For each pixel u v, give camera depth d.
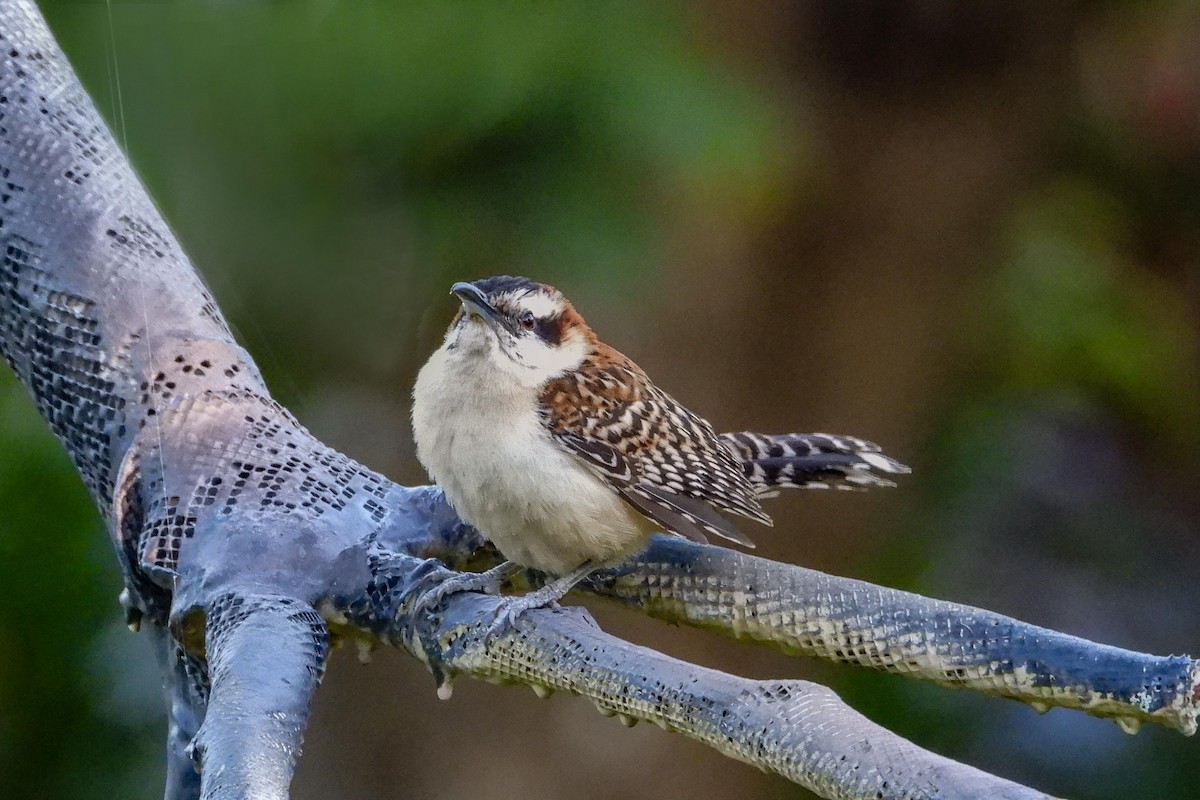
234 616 5.89
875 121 13.02
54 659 10.67
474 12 9.79
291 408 10.97
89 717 10.90
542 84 9.75
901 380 13.41
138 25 10.03
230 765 4.98
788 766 4.84
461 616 6.05
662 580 6.88
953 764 4.52
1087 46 13.32
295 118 10.00
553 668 5.69
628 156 9.97
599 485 7.39
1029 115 13.33
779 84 11.98
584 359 7.81
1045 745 13.38
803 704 4.93
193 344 6.85
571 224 10.10
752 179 10.64
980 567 14.54
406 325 10.84
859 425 13.30
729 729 5.02
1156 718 5.23
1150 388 14.73
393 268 10.56
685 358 12.59
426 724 12.80
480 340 7.37
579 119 9.87
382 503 7.00
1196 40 13.29
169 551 6.32
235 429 6.66
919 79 12.98
